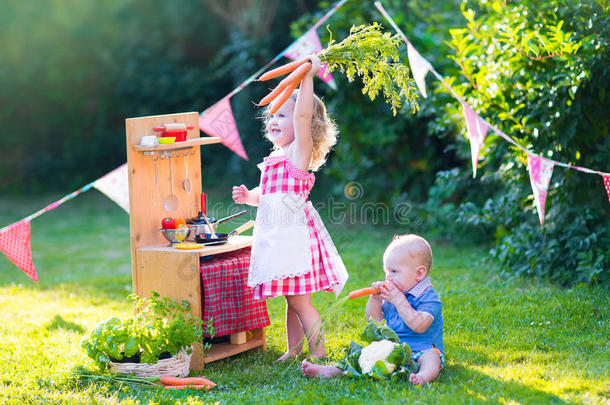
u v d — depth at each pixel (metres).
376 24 3.45
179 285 3.33
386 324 3.23
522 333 3.62
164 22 12.51
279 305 4.59
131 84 12.20
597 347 3.34
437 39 6.70
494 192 6.02
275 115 3.48
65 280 5.91
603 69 4.12
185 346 3.18
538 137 4.51
